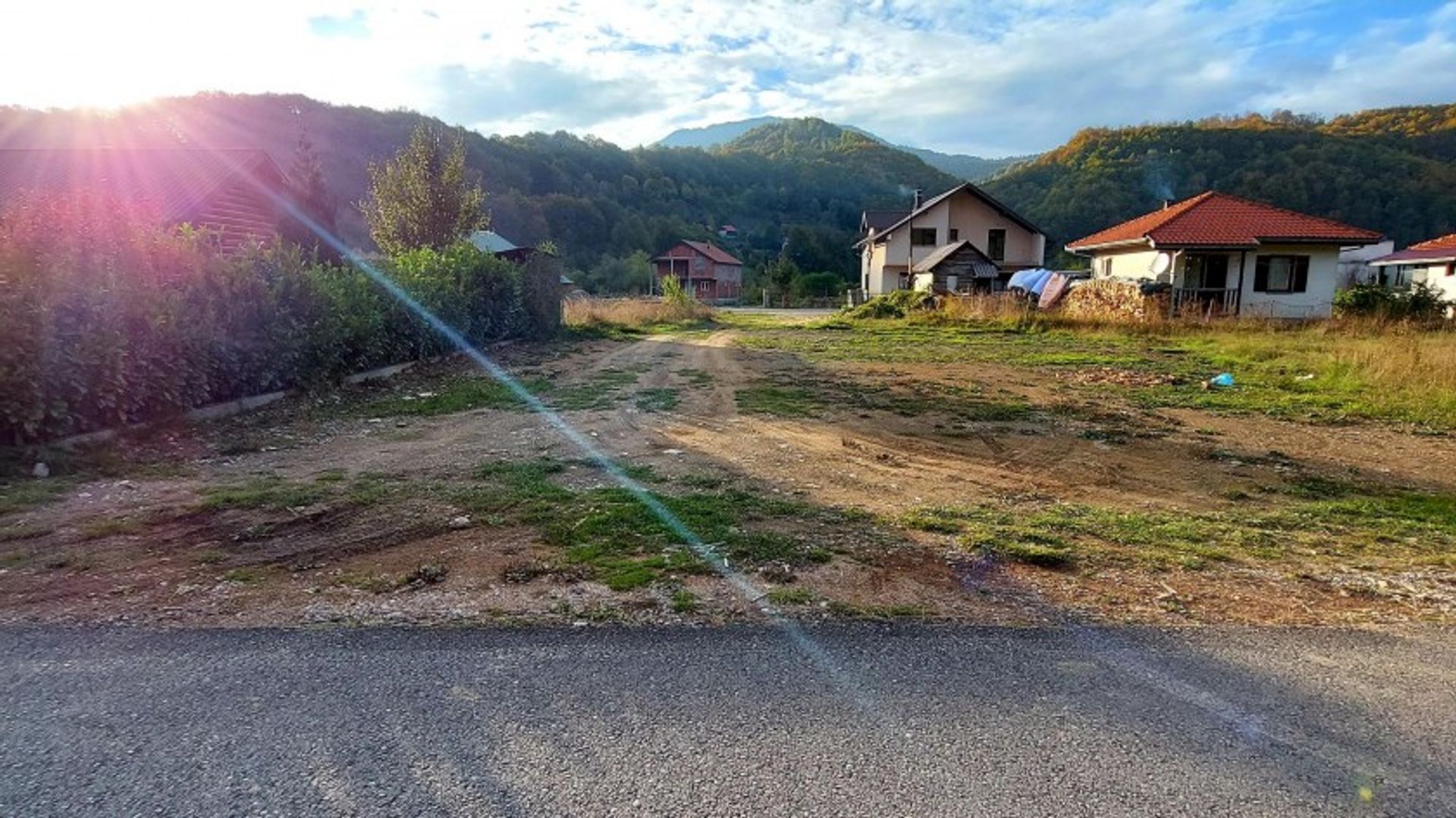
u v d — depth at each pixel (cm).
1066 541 400
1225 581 347
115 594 311
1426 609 316
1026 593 326
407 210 1781
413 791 186
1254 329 1731
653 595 313
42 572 336
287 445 630
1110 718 224
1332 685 246
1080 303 2195
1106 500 501
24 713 220
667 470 552
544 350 1527
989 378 1112
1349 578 354
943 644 272
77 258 586
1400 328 1644
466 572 339
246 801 181
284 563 350
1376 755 207
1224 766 201
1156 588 335
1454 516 469
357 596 311
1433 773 198
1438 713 229
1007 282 3119
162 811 177
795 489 507
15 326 521
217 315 726
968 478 555
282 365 809
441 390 959
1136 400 917
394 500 458
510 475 525
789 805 183
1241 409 854
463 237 1830
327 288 897
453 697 231
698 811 180
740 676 246
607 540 384
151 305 635
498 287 1529
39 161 1498
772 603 306
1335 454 643
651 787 189
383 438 665
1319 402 889
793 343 1719
